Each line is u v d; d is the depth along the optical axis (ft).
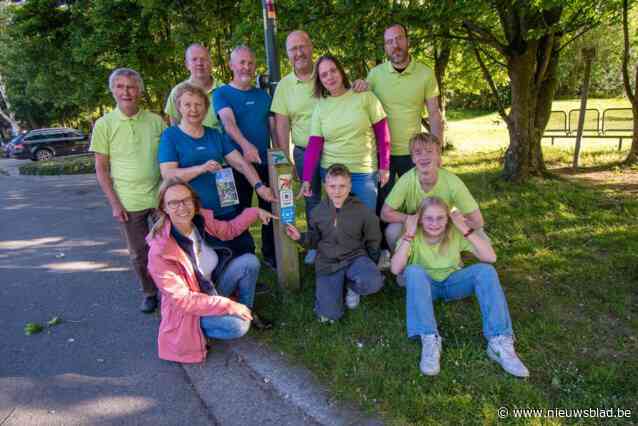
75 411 8.79
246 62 12.59
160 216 9.83
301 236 11.55
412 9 17.88
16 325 12.35
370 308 11.69
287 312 11.78
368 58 19.81
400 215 11.58
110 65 40.93
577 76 87.15
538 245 15.46
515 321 10.85
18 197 32.73
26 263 17.37
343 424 8.05
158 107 44.91
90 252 18.35
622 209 18.97
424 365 9.05
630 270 13.07
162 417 8.59
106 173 11.80
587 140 44.14
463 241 10.50
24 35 42.86
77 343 11.30
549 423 7.72
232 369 9.94
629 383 8.61
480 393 8.53
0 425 8.46
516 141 25.54
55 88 50.98
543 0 18.89
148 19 34.83
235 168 12.50
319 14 18.63
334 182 10.75
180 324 9.87
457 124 76.74
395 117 13.16
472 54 33.27
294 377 9.39
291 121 13.37
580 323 10.66
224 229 11.25
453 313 11.21
